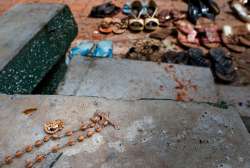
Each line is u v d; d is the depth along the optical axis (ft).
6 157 1.55
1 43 2.51
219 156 1.54
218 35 4.54
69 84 2.52
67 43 3.31
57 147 1.59
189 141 1.62
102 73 2.64
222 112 1.80
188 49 4.24
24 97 1.92
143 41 4.22
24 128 1.70
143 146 1.59
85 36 4.70
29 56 2.55
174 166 1.50
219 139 1.63
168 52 4.01
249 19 4.95
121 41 4.56
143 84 2.52
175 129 1.69
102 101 1.88
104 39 4.62
